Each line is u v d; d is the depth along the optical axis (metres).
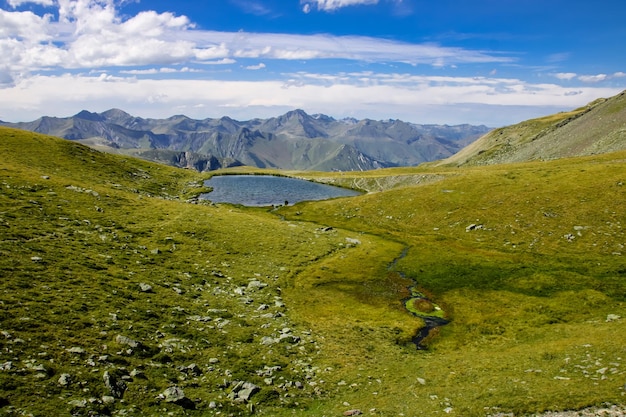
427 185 113.69
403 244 81.81
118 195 83.62
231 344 34.50
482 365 33.19
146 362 28.03
